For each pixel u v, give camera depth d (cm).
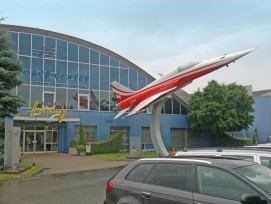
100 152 3500
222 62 2897
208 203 532
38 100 3662
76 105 3866
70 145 3562
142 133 4244
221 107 4172
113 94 4100
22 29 3697
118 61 4194
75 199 1145
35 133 3578
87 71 3994
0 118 2112
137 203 618
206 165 573
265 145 1123
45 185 1471
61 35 3888
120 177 677
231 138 4728
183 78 3067
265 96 5994
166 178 608
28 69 3659
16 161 1945
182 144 4497
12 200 1152
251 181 516
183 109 4569
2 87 2172
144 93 3412
